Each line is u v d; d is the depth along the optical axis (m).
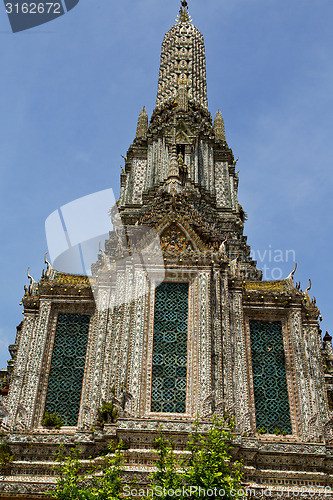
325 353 36.09
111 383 26.06
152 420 23.88
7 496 22.95
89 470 21.58
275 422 26.58
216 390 25.28
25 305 29.86
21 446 24.81
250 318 29.41
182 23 57.84
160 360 26.39
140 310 27.28
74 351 28.33
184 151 45.09
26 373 27.66
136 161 47.59
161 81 54.78
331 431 25.86
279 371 27.94
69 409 26.78
